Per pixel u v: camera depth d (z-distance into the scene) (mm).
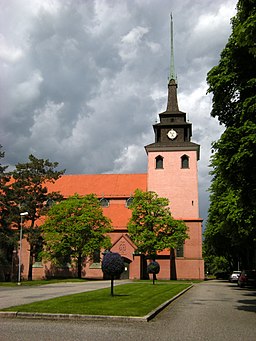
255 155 17062
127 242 52906
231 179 19328
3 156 49812
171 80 62438
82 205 49625
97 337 10039
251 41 14516
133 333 10703
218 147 19188
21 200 49469
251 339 9984
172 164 58438
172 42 64250
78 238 47750
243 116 18188
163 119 60188
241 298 23422
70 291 26219
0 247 47562
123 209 60781
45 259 51594
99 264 55375
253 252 52625
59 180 66500
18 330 11023
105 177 66125
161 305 16781
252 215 24672
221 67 20484
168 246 48219
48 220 49375
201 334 10648
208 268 116938
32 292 25828
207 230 54844
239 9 17672
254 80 17766
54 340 9547
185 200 56906
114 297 19844
